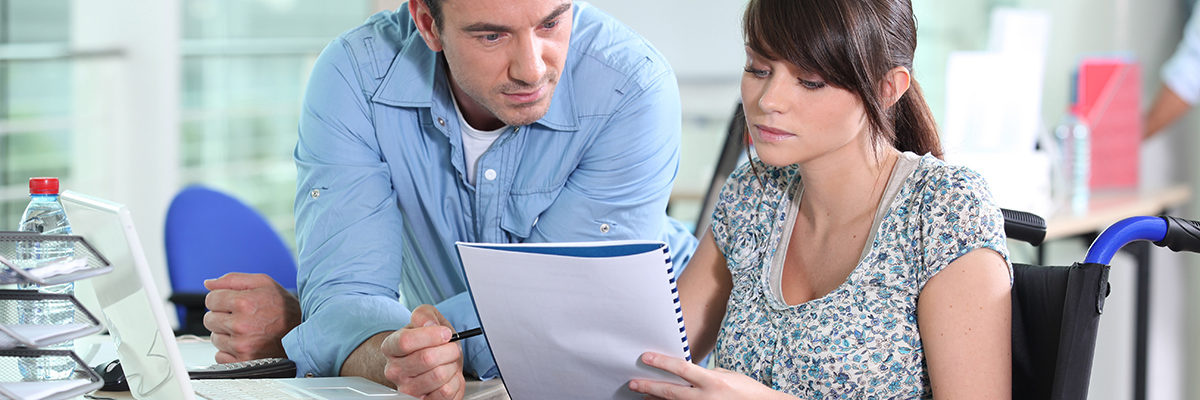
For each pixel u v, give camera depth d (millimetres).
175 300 2164
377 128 1589
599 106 1579
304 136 1622
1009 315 1205
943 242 1231
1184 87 3316
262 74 4309
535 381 1273
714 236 1488
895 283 1265
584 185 1609
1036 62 2799
